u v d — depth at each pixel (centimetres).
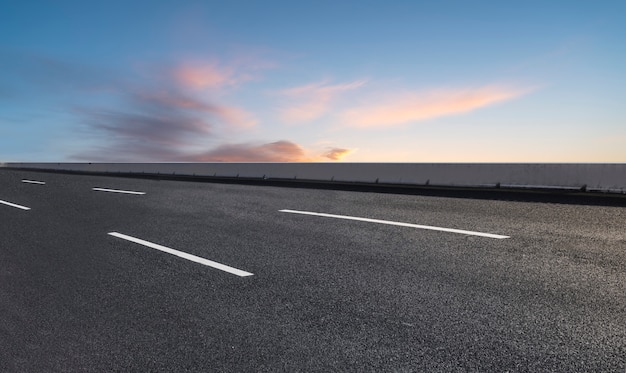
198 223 753
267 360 277
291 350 288
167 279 455
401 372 255
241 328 326
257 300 381
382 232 615
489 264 448
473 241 542
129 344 310
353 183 1377
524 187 1023
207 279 447
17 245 649
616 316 317
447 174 1178
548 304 343
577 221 634
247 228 691
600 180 912
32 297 421
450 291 378
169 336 319
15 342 323
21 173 2241
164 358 287
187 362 280
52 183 1595
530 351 273
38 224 812
